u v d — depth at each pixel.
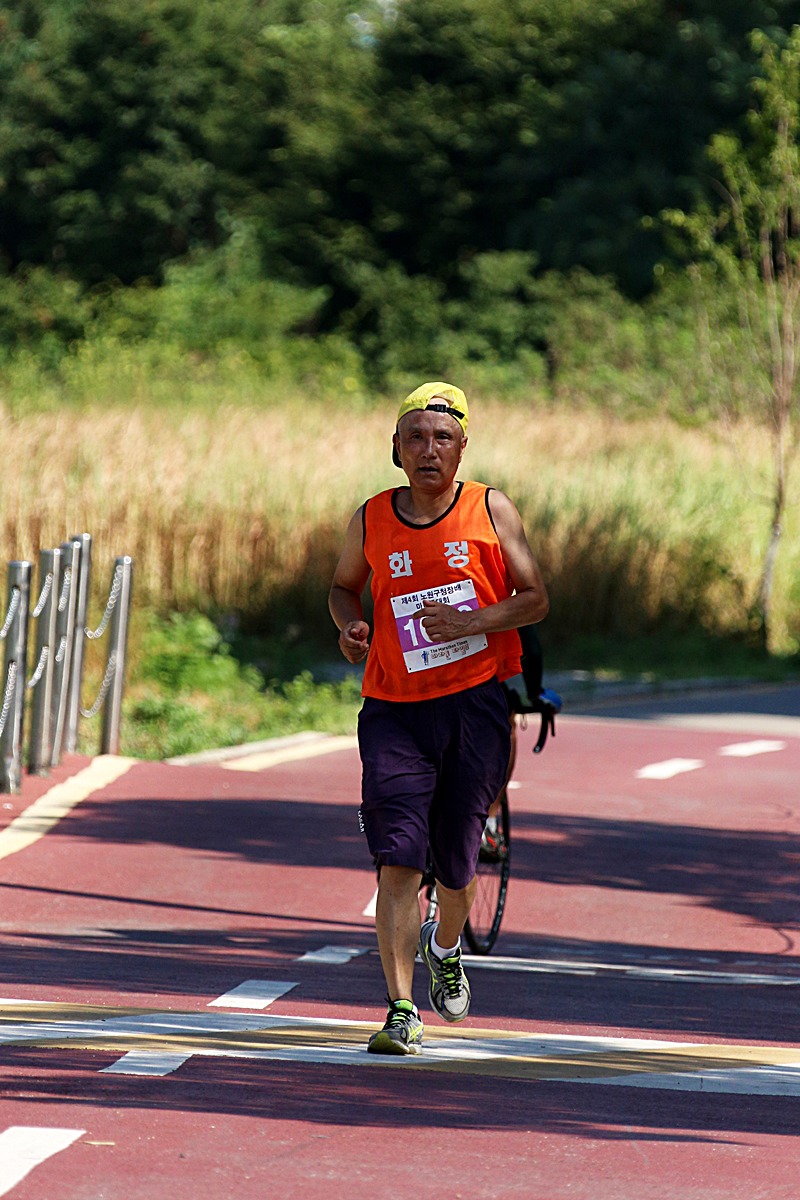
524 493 83.19
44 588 37.81
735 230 88.56
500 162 179.12
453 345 161.00
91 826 33.31
